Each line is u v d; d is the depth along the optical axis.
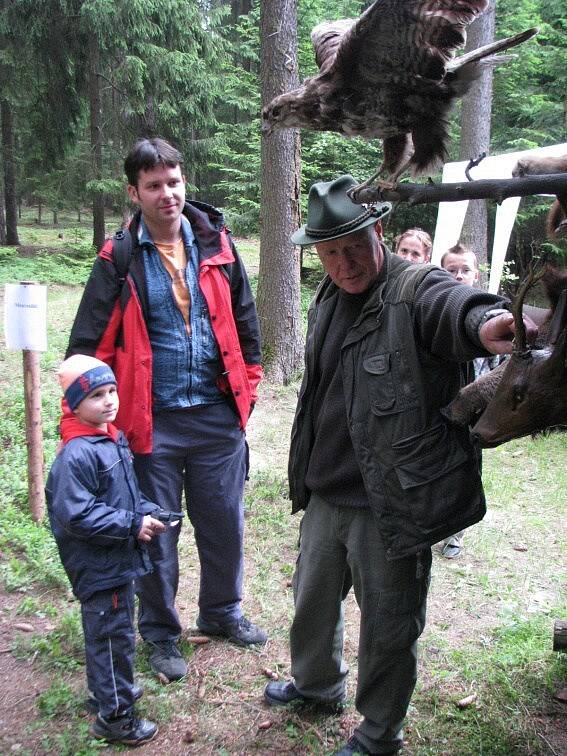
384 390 2.23
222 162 18.66
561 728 2.84
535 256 1.70
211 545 3.28
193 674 3.17
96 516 2.57
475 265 4.40
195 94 17.39
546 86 14.22
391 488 2.24
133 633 2.76
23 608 3.58
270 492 5.21
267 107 2.08
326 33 2.12
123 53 16.89
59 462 2.67
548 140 13.61
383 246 2.41
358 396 2.30
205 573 3.34
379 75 1.85
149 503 2.89
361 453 2.30
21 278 14.48
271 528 4.70
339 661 2.80
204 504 3.22
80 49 17.55
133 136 17.52
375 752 2.53
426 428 2.21
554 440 6.74
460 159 11.95
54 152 19.02
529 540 4.67
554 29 14.20
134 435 3.00
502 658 3.29
